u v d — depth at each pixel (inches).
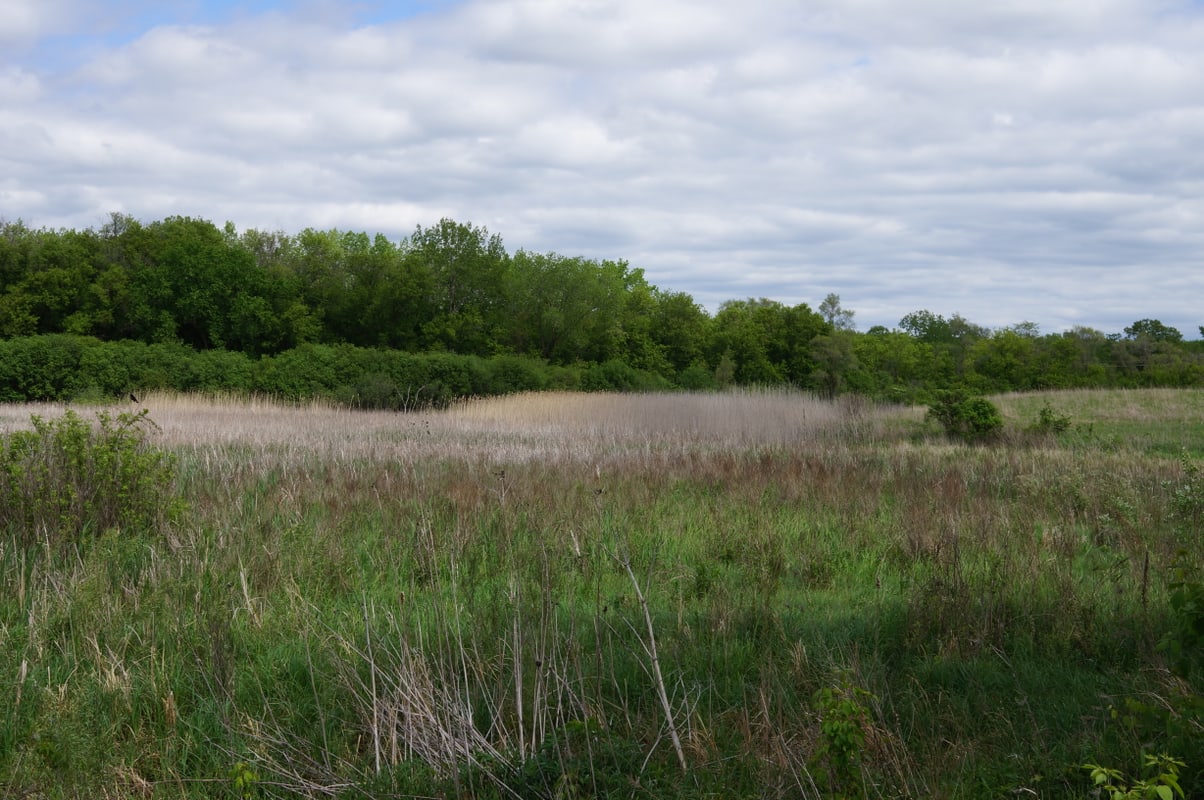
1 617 243.6
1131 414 978.1
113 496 321.7
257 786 169.8
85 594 240.2
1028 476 475.8
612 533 332.8
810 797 154.6
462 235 2069.4
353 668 201.6
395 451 581.0
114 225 2380.7
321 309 2022.6
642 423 905.5
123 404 1028.5
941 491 433.4
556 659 203.3
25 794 159.3
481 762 168.7
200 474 450.3
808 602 264.7
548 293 2078.0
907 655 220.8
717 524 362.0
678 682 198.4
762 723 179.6
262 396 1210.0
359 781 168.7
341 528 337.1
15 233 2215.8
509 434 777.6
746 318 2300.7
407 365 1288.1
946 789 156.9
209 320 1867.6
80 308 1916.8
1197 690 187.6
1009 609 244.1
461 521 333.4
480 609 232.8
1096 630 231.6
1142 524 351.6
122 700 195.6
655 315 2263.8
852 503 410.0
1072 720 185.3
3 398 1224.2
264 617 240.5
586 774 163.3
